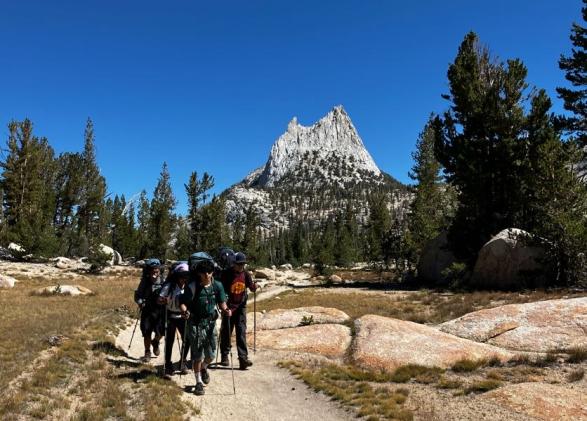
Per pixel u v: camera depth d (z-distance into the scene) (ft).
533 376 31.27
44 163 229.86
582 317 41.09
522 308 45.68
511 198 107.86
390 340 40.50
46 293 82.79
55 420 23.98
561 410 24.82
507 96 111.24
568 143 95.35
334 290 114.32
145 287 38.01
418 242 156.25
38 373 30.30
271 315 57.36
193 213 199.11
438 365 35.19
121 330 50.90
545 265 87.20
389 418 26.25
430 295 88.58
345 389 31.96
